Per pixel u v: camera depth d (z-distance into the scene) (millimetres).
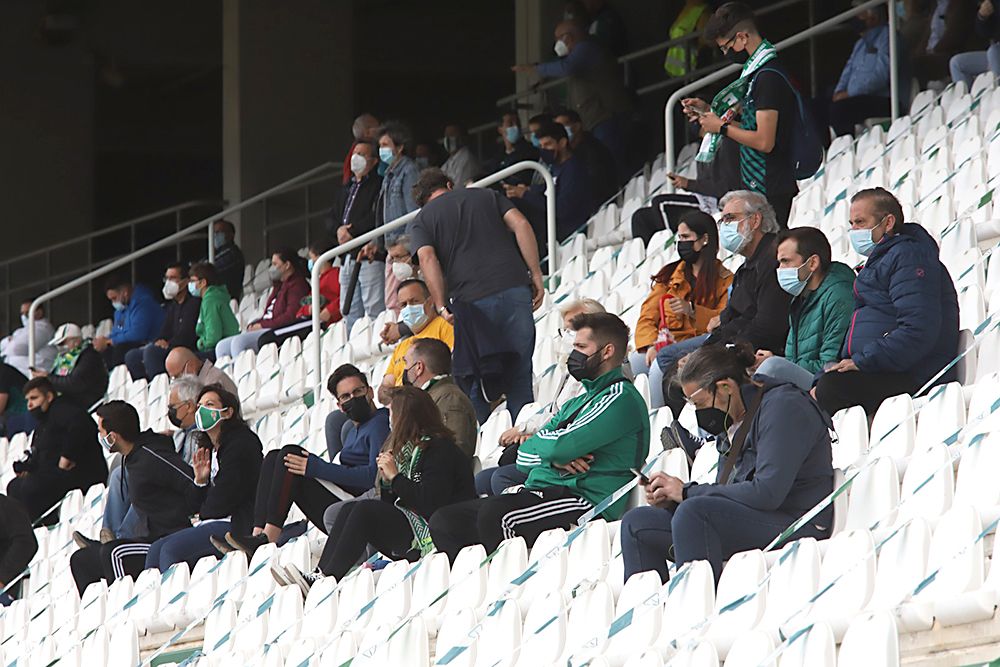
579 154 39125
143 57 73938
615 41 47625
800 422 16766
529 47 55375
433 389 23656
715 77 35969
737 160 26078
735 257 31172
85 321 69375
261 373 40562
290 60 62500
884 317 20281
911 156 34125
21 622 31547
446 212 26047
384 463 21875
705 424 17344
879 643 13383
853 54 39031
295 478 25016
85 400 44094
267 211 61594
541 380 28531
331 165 55906
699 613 16281
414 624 19109
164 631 26453
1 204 69062
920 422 18969
